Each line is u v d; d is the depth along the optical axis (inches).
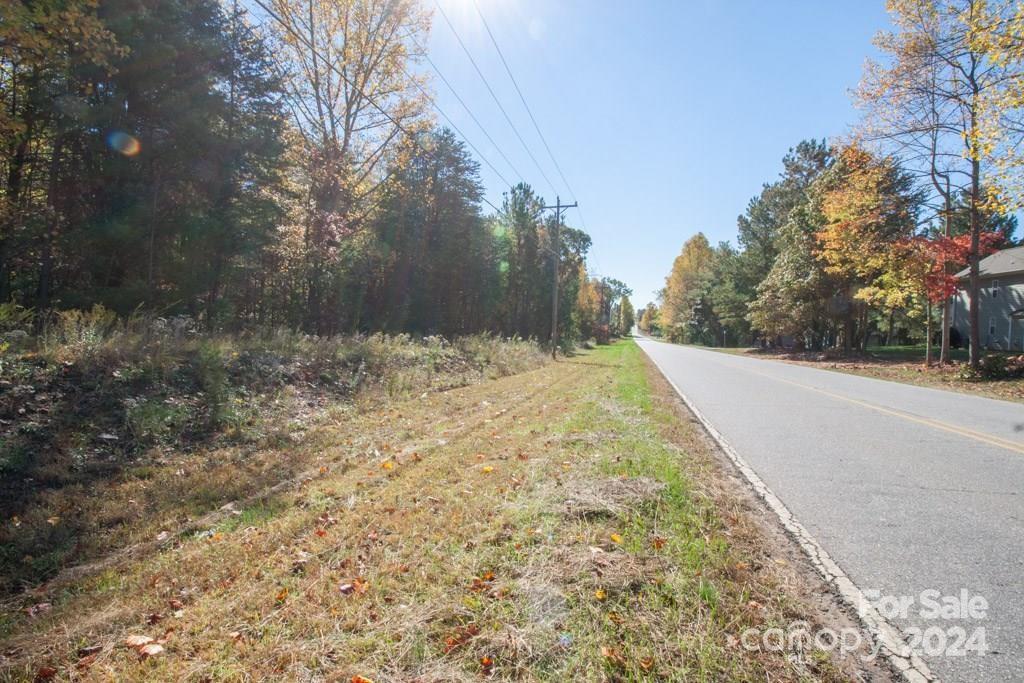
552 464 226.5
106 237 546.0
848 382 661.3
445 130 1214.3
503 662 97.3
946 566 139.1
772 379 689.0
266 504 195.2
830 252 995.9
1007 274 1353.3
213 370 342.6
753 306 1636.3
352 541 153.7
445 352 672.4
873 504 186.4
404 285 1127.0
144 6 533.0
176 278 615.2
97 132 546.6
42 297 543.2
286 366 413.1
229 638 109.3
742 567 134.3
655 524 158.9
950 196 816.3
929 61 728.3
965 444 283.3
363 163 984.9
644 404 410.9
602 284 3479.3
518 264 1606.8
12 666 103.3
